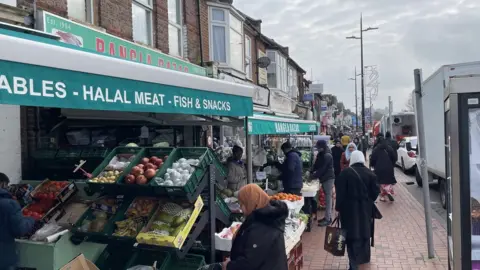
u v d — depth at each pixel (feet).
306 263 21.68
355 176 19.20
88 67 9.48
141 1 29.81
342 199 19.35
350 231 19.11
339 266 21.15
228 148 32.01
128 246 15.12
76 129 23.31
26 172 19.72
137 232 13.79
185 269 14.46
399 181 56.49
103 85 9.93
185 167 14.23
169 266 14.46
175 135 32.24
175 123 23.97
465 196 12.46
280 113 47.24
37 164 19.85
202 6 41.01
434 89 37.68
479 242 12.47
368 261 19.60
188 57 37.19
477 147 12.45
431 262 21.16
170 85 12.39
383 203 38.93
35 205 16.15
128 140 25.94
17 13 18.17
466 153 12.42
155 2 31.40
